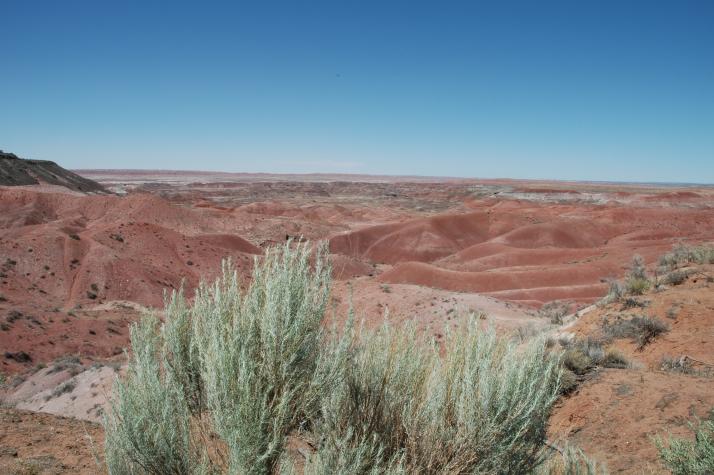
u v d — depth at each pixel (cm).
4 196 9225
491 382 310
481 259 8156
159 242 6812
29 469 556
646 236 10462
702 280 1316
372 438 315
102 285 5394
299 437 337
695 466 424
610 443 670
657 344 1030
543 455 343
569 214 14738
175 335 344
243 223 10925
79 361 2711
